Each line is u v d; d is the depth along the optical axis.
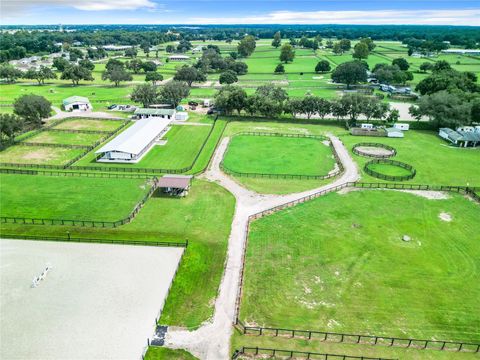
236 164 78.50
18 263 46.53
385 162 80.00
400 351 34.78
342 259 47.62
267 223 55.88
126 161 78.81
